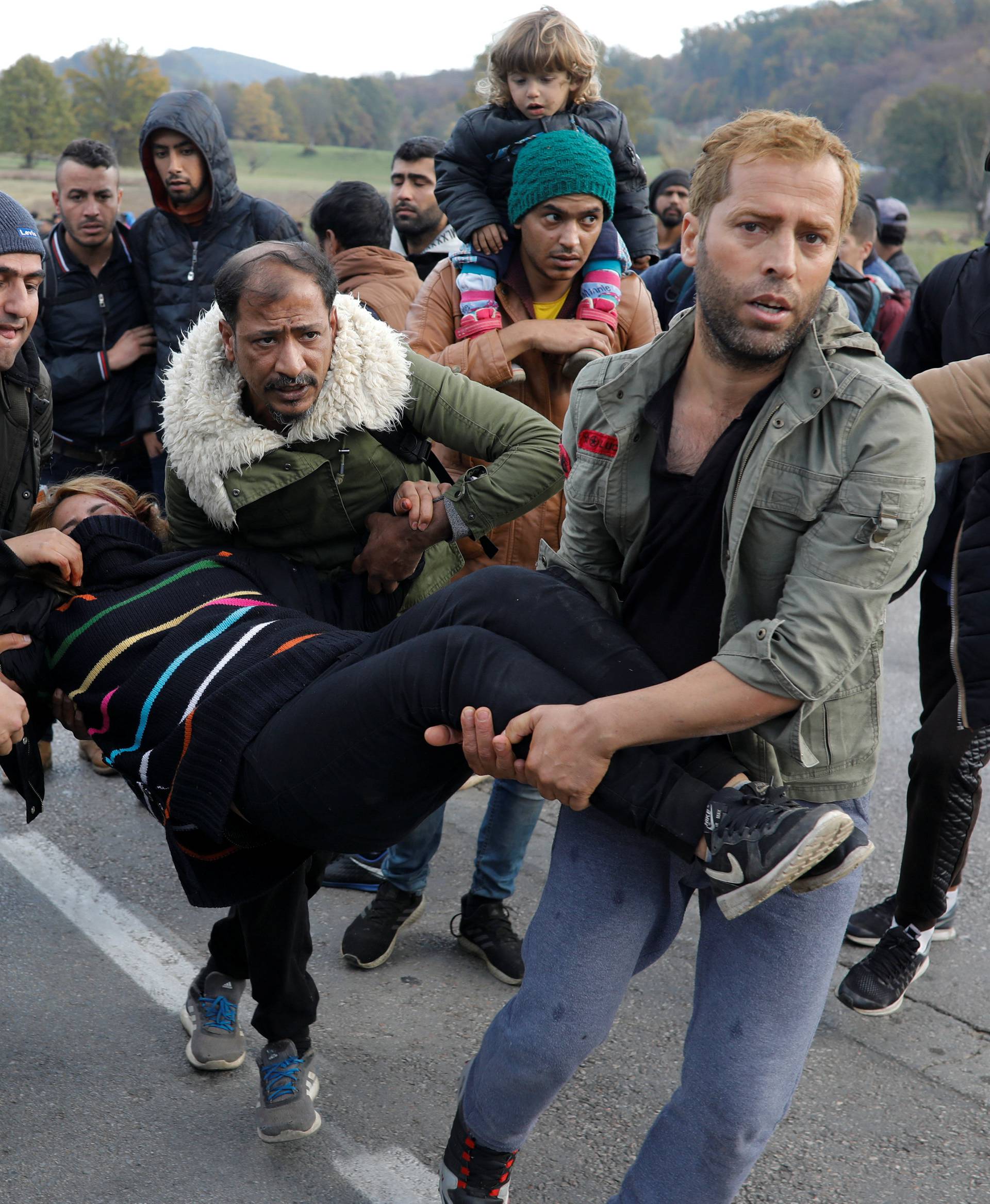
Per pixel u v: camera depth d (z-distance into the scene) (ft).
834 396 4.76
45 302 14.21
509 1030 5.71
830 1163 7.40
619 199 12.17
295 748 5.76
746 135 4.79
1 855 11.31
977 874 11.47
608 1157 7.40
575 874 5.71
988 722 6.98
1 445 7.61
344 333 6.97
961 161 152.66
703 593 5.38
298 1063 7.49
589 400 5.55
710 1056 5.32
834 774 5.39
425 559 7.80
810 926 5.25
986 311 8.32
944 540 8.77
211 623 6.50
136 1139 7.40
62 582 6.79
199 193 14.02
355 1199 6.97
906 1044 8.71
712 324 4.94
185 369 7.07
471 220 9.95
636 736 4.91
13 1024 8.57
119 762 6.57
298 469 6.93
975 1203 7.11
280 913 7.05
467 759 5.37
